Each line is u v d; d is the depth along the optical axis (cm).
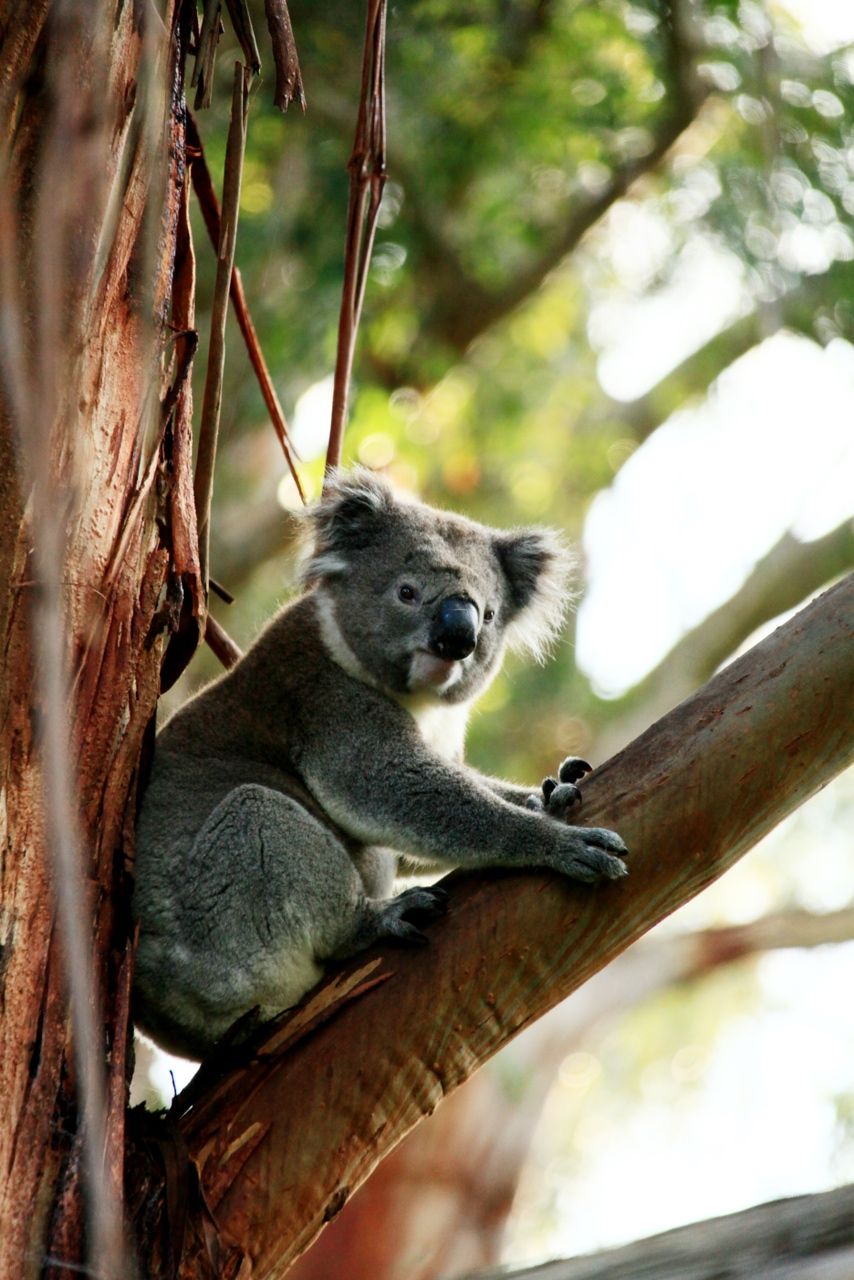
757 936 2472
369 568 1066
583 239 2225
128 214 634
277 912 884
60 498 582
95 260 608
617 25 1948
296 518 1102
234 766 980
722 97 2028
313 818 907
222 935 884
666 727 734
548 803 775
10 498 573
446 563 1059
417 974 694
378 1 921
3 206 358
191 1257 611
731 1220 445
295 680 1035
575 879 712
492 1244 2244
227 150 825
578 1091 2881
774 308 2038
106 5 607
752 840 721
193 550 704
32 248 566
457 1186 2250
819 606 729
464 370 2527
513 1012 703
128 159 633
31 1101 554
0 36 574
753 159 1998
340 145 1908
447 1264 2195
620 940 716
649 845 712
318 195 1925
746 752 709
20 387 332
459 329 2197
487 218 2103
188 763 970
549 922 707
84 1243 545
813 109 1945
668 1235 448
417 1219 2197
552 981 709
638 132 2094
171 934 889
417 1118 686
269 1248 643
